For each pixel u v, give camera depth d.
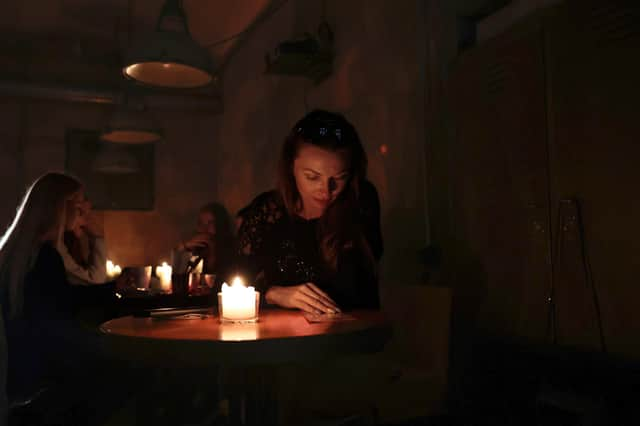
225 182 6.44
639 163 1.45
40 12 5.10
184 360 1.16
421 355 1.80
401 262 2.76
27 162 6.06
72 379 1.71
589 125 1.60
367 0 3.08
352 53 3.27
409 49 2.70
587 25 1.61
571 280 1.64
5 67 6.05
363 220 1.93
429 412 1.65
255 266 1.98
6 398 1.46
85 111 6.29
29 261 1.76
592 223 1.58
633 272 1.45
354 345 1.27
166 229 6.58
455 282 2.23
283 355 1.17
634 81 1.46
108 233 6.32
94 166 5.32
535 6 1.91
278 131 4.65
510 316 1.90
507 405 1.87
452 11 2.46
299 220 2.00
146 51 2.75
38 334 1.69
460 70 2.20
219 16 5.00
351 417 1.54
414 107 2.66
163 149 6.63
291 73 3.60
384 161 2.94
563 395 1.57
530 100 1.83
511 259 1.91
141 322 1.46
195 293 1.86
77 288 1.77
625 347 1.46
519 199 1.87
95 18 5.25
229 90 6.28
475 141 2.11
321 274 1.91
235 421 1.58
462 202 2.19
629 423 1.42
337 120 2.00
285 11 4.44
